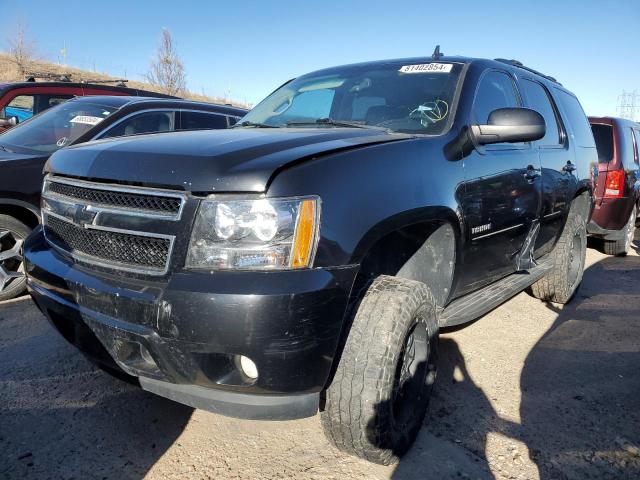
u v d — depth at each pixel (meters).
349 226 1.99
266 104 3.75
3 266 4.15
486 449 2.49
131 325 1.90
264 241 1.84
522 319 4.38
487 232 2.99
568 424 2.74
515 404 2.93
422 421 2.52
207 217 1.86
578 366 3.48
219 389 1.92
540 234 3.94
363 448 2.17
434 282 2.80
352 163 2.12
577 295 5.18
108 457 2.31
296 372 1.85
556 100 4.56
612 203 6.77
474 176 2.82
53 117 5.24
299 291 1.81
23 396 2.77
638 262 6.95
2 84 6.67
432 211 2.43
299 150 2.07
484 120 3.19
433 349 2.55
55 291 2.23
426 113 2.99
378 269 2.71
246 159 1.94
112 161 2.13
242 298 1.77
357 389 2.10
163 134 2.62
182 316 1.80
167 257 1.90
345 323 2.15
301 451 2.41
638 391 3.15
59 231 2.39
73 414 2.63
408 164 2.39
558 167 4.09
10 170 4.09
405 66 3.47
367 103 3.24
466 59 3.41
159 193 1.94
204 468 2.27
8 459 2.27
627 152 7.03
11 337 3.47
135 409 2.70
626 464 2.42
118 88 7.50
